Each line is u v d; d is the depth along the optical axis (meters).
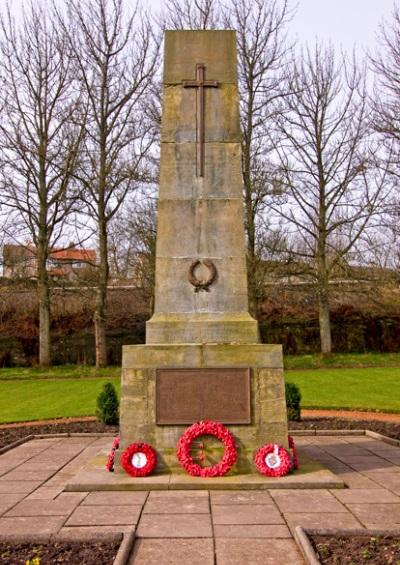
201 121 8.60
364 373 23.62
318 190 27.80
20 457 9.54
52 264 28.67
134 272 31.14
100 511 6.17
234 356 7.84
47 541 5.18
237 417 7.70
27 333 30.31
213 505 6.34
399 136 22.59
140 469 7.38
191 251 8.34
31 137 25.42
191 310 8.20
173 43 8.83
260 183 26.12
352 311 32.56
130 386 7.80
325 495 6.73
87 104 26.05
